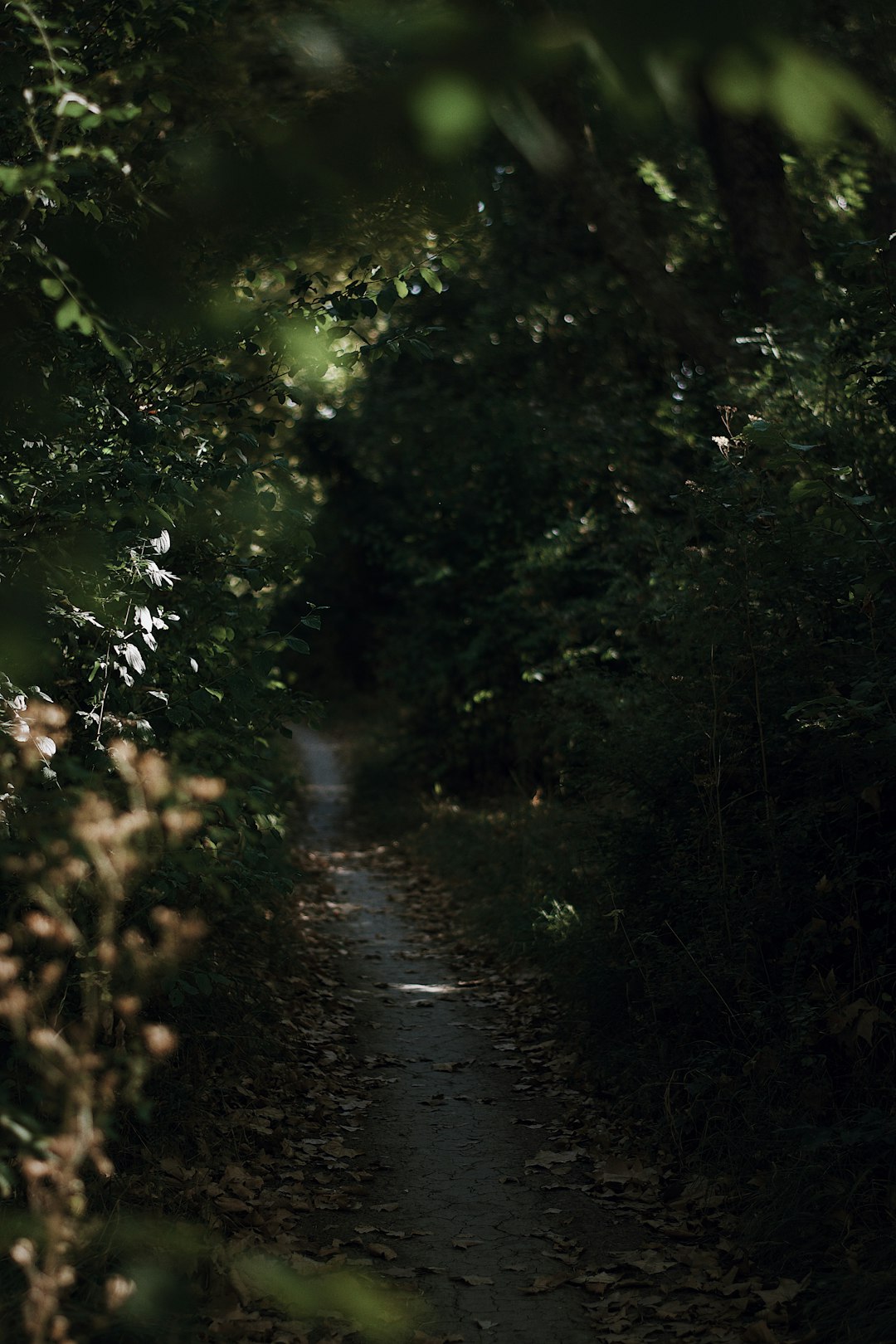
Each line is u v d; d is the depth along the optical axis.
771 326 7.98
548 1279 4.00
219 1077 5.59
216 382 4.93
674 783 6.21
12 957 3.98
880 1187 4.07
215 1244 3.95
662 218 12.31
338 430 16.67
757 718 5.50
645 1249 4.27
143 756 4.44
